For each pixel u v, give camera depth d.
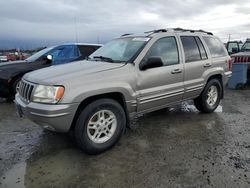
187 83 4.51
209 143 3.72
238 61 9.26
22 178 2.85
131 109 3.74
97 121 3.38
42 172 2.98
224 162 3.12
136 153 3.43
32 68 6.69
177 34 4.52
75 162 3.21
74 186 2.68
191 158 3.24
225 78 5.47
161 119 4.95
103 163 3.17
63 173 2.95
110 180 2.78
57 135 4.16
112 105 3.45
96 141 3.37
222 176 2.80
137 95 3.73
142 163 3.14
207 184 2.65
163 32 4.35
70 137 4.04
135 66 3.74
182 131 4.25
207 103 5.16
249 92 8.07
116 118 3.53
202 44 4.93
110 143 3.48
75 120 3.23
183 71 4.39
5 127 4.60
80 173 2.94
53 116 2.98
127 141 3.85
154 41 4.07
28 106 3.17
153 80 3.92
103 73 3.41
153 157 3.30
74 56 7.47
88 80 3.24
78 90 3.11
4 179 2.83
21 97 3.54
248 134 4.09
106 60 4.06
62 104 3.02
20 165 3.15
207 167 3.00
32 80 3.37
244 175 2.81
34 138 4.05
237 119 4.93
